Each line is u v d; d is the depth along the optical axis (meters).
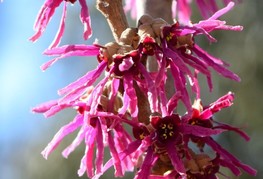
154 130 0.23
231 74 0.23
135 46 0.23
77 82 0.23
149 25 0.23
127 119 0.23
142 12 0.27
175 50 0.23
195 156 0.24
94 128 0.23
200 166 0.23
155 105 0.22
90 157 0.23
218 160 0.24
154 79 0.23
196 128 0.23
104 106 0.23
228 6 0.24
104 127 0.23
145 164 0.23
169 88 0.25
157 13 0.27
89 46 0.23
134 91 0.23
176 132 0.23
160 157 0.23
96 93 0.23
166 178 0.23
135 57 0.23
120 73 0.23
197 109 0.24
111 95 0.23
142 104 0.24
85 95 0.24
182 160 0.23
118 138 0.23
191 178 0.23
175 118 0.23
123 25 0.24
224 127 0.25
